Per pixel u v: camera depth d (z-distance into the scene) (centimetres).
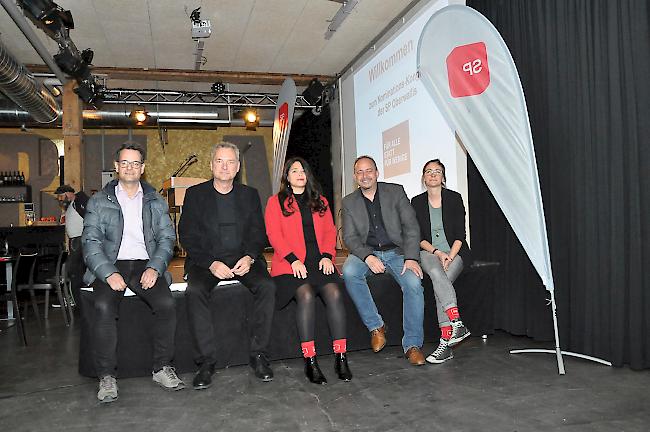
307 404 208
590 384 222
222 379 245
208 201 262
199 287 244
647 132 233
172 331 240
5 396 232
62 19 465
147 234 254
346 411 198
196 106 836
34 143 913
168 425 191
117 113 813
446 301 265
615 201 247
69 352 322
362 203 290
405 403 205
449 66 296
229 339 265
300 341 262
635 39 238
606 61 256
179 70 705
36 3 436
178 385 231
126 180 250
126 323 251
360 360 273
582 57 271
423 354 280
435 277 271
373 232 287
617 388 215
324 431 180
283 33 579
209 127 912
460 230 292
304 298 244
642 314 238
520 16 338
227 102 853
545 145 309
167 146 977
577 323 276
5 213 905
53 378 261
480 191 374
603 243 257
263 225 271
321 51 640
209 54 643
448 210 295
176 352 258
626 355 249
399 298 297
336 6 511
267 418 194
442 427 179
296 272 250
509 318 334
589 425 177
